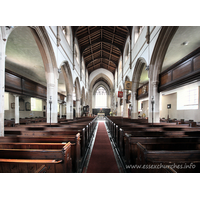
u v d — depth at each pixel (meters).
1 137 3.42
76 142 3.38
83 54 18.55
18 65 11.16
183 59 5.36
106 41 16.70
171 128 4.93
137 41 10.30
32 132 4.36
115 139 6.42
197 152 2.21
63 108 24.47
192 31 6.43
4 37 3.75
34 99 15.83
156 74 7.35
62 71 10.81
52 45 7.04
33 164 2.29
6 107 11.45
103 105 30.92
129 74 13.18
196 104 9.38
